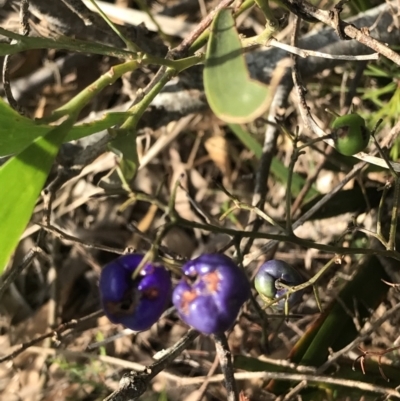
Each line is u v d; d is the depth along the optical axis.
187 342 0.14
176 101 0.21
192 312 0.09
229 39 0.09
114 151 0.12
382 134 0.22
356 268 0.19
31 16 0.20
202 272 0.09
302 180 0.22
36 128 0.10
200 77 0.20
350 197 0.21
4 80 0.14
